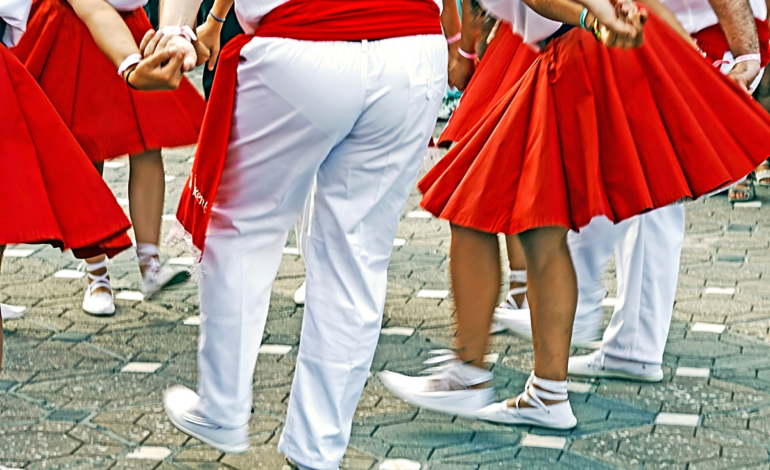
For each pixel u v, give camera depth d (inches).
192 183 92.6
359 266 93.0
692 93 105.5
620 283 128.4
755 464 109.4
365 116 87.8
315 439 94.7
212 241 94.0
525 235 110.1
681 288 166.6
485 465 109.5
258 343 98.0
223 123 89.4
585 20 94.1
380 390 128.2
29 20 138.4
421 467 109.0
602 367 130.6
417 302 160.7
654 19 107.7
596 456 111.4
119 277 169.8
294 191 91.8
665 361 136.9
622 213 104.7
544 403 116.0
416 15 88.0
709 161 103.3
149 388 128.4
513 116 107.3
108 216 102.9
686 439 115.2
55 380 130.1
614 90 104.0
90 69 140.1
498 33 124.0
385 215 93.7
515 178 106.7
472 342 116.6
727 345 142.6
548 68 106.1
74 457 110.0
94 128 141.5
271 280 96.7
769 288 166.4
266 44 85.7
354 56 85.1
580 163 105.0
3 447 111.8
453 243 115.3
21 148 97.2
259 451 111.7
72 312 153.9
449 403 117.8
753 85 124.3
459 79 135.4
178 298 160.4
